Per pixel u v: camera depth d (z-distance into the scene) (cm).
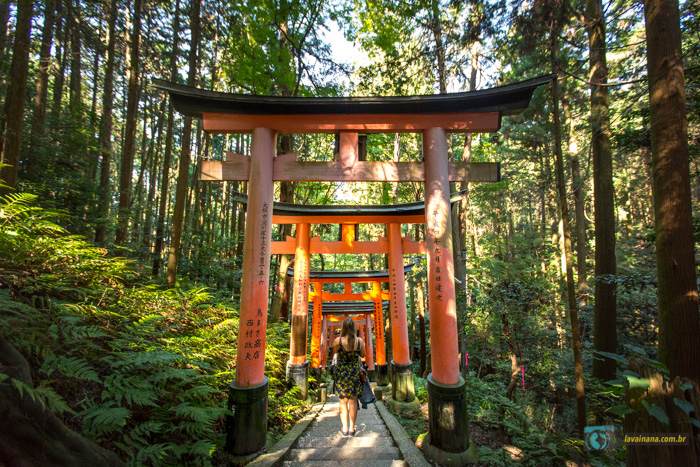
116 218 781
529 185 1728
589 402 602
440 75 887
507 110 377
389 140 1159
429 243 375
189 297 534
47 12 697
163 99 1423
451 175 391
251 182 378
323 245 734
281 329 757
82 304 315
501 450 364
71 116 775
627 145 580
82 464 172
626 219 1856
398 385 586
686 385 193
